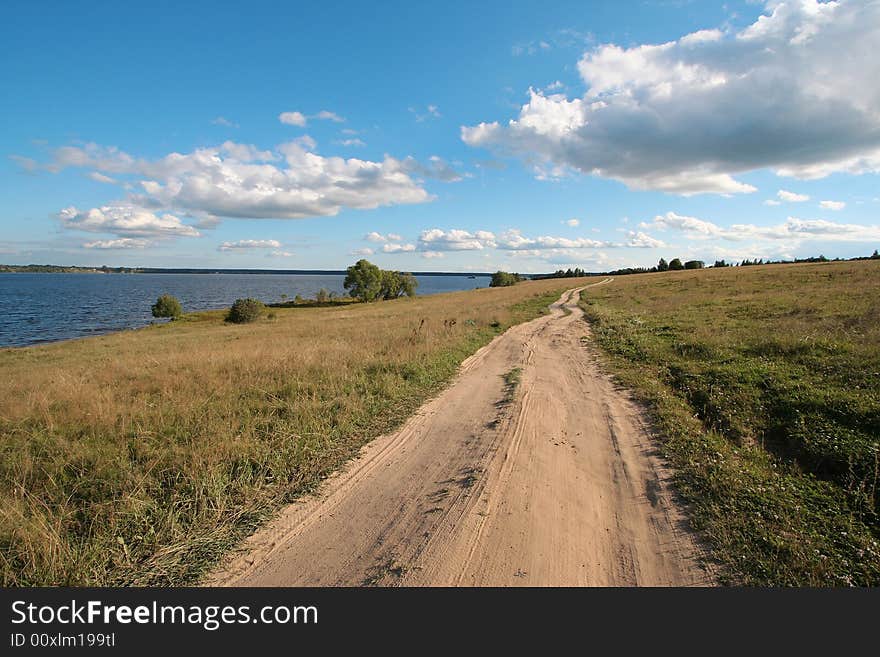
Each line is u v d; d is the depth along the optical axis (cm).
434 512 439
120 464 476
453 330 1619
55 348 2409
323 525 419
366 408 732
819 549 376
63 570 338
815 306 1596
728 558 368
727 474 499
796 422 617
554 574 352
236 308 4012
